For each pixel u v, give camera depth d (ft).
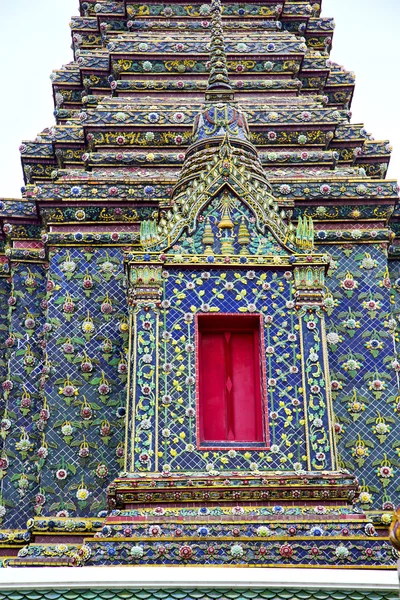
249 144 64.75
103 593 43.73
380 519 55.88
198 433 52.95
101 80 83.56
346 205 66.08
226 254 56.95
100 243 64.64
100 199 65.82
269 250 57.21
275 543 48.93
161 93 79.36
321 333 55.42
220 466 52.24
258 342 55.88
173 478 51.01
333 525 49.70
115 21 89.97
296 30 90.68
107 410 59.93
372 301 62.85
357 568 48.06
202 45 81.00
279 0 88.33
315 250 63.31
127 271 57.62
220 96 67.26
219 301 56.03
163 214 62.34
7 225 68.13
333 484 51.06
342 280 63.52
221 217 58.03
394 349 61.41
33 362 63.98
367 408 59.67
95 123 73.00
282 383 54.24
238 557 48.55
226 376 55.67
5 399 62.90
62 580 44.06
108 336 62.03
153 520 49.85
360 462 58.39
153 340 54.85
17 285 66.23
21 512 59.77
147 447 52.39
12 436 61.77
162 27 85.66
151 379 53.98
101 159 71.41
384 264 64.13
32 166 76.74
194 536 49.06
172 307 55.77
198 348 55.26
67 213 65.62
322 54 87.66
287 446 52.80
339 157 76.23
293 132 73.72
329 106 84.99
